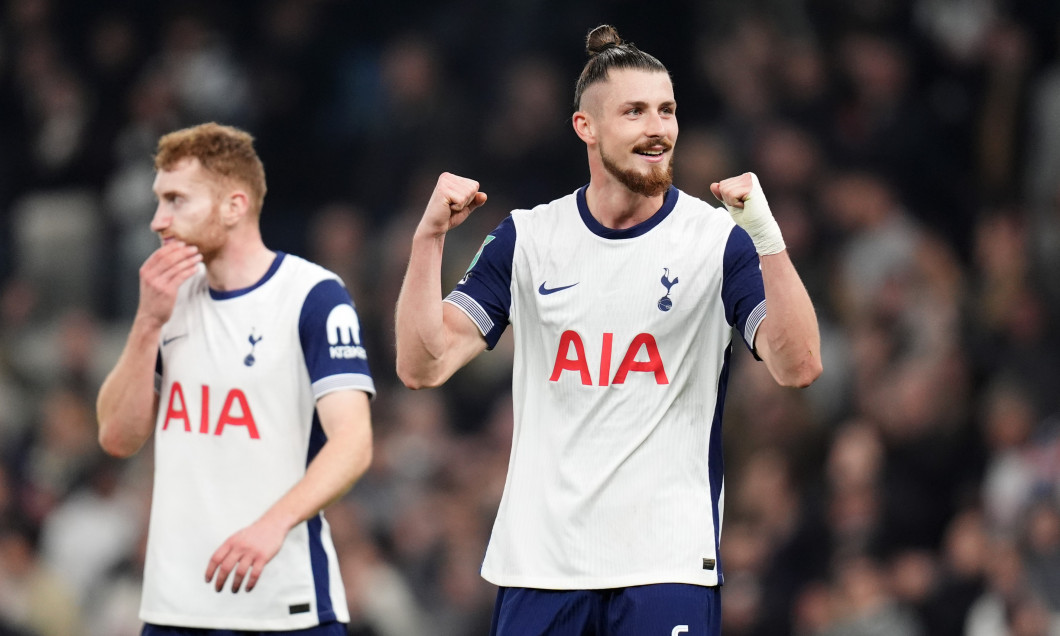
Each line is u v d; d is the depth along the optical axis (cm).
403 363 1591
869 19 4478
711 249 1589
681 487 1571
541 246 1619
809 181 4225
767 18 4594
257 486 1786
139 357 1781
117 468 4109
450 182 1545
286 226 4931
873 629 3072
